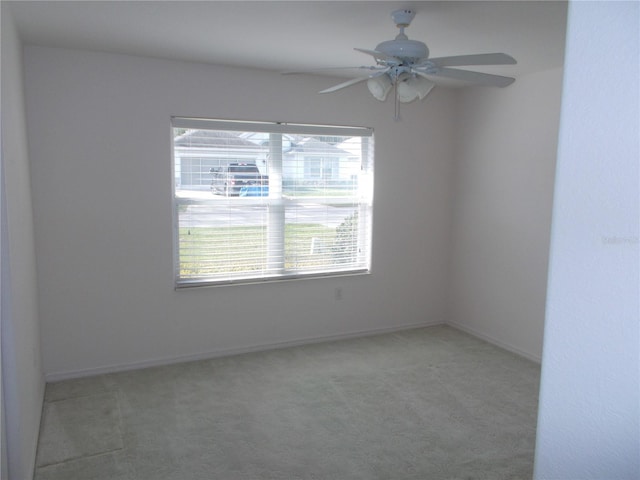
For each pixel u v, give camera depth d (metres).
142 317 3.80
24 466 2.24
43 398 3.28
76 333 3.62
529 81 4.00
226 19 2.67
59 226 3.47
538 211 3.99
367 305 4.65
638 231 0.63
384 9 2.49
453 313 4.97
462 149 4.73
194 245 3.97
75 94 3.42
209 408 3.19
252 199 4.12
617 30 0.64
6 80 2.25
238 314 4.14
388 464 2.60
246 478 2.47
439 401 3.32
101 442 2.77
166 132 3.71
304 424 3.00
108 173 3.57
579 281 0.70
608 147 0.65
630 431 0.65
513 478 2.49
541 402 0.77
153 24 2.78
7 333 2.08
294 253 4.34
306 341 4.43
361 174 4.52
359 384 3.58
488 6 2.44
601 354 0.68
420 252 4.83
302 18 2.65
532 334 4.10
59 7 2.49
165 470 2.53
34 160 3.35
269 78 3.98
